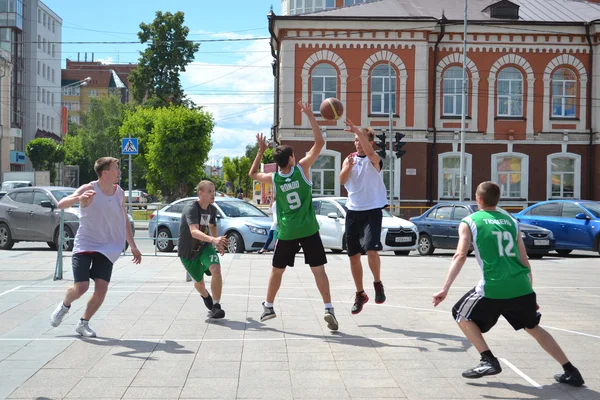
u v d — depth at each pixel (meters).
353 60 35.38
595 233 19.22
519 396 5.58
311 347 7.21
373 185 8.38
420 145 35.75
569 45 36.50
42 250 20.36
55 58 92.81
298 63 35.28
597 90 36.47
